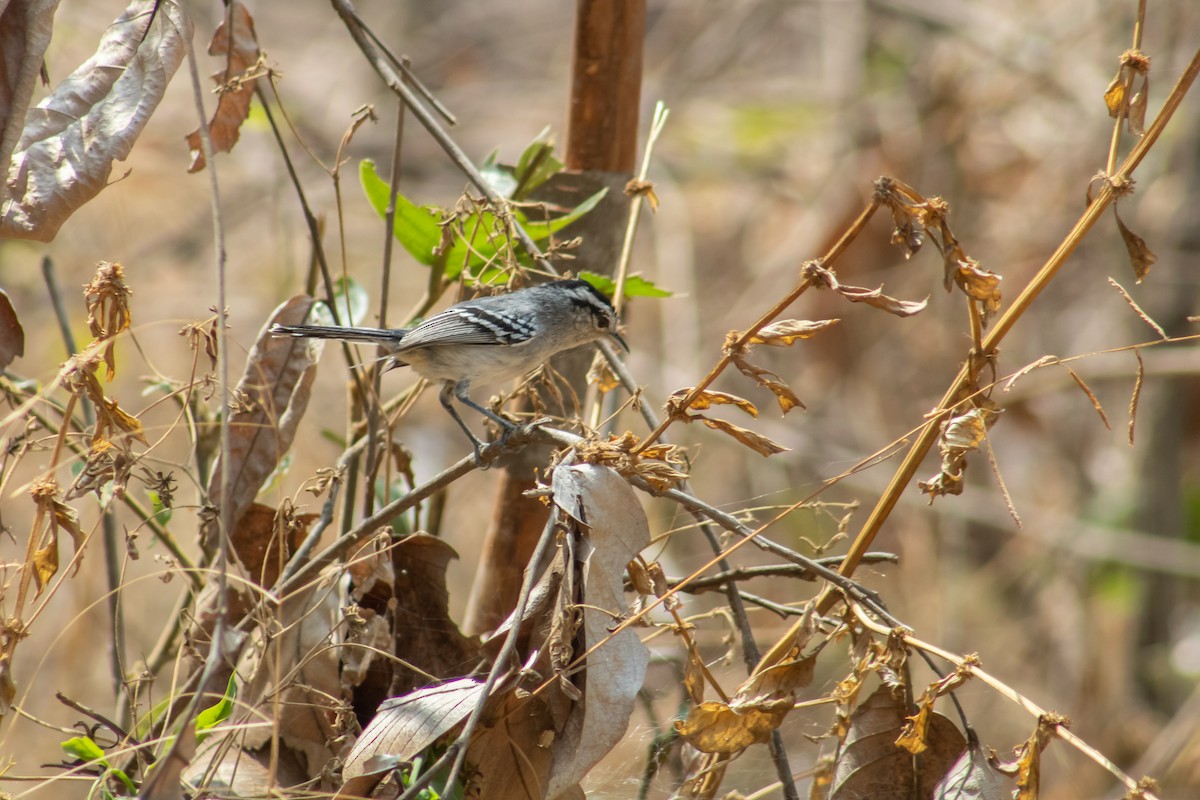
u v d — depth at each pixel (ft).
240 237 75.72
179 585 50.39
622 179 28.27
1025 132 76.64
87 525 36.01
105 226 71.46
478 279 24.98
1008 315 19.92
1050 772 61.77
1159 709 63.72
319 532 22.91
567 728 19.06
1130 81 19.99
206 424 23.76
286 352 24.16
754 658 22.47
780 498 69.82
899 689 19.92
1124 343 65.21
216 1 81.87
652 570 20.16
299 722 21.25
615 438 20.10
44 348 66.03
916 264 74.13
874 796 20.75
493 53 97.50
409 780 20.58
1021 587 73.56
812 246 75.72
